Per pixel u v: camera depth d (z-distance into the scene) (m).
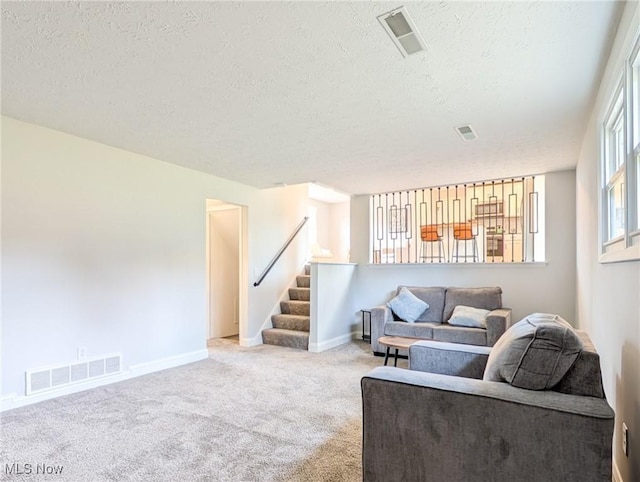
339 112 2.77
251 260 5.38
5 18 1.69
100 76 2.24
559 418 1.42
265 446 2.30
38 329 3.04
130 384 3.49
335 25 1.76
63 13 1.66
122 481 1.93
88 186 3.40
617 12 1.65
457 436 1.58
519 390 1.59
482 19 1.71
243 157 3.95
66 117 2.88
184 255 4.32
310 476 1.97
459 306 4.73
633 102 1.68
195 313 4.43
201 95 2.49
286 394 3.24
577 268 4.18
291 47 1.94
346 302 5.73
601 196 2.41
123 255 3.68
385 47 1.94
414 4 1.61
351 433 2.48
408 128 3.10
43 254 3.09
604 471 1.37
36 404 2.96
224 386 3.45
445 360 2.39
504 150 3.70
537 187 5.37
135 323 3.78
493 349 2.21
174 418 2.71
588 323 3.15
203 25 1.76
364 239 6.11
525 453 1.47
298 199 6.54
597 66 2.11
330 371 3.97
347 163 4.16
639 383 1.50
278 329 5.56
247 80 2.29
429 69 2.16
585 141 3.22
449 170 4.49
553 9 1.64
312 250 7.40
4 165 2.87
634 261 1.57
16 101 2.59
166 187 4.13
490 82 2.31
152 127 3.08
